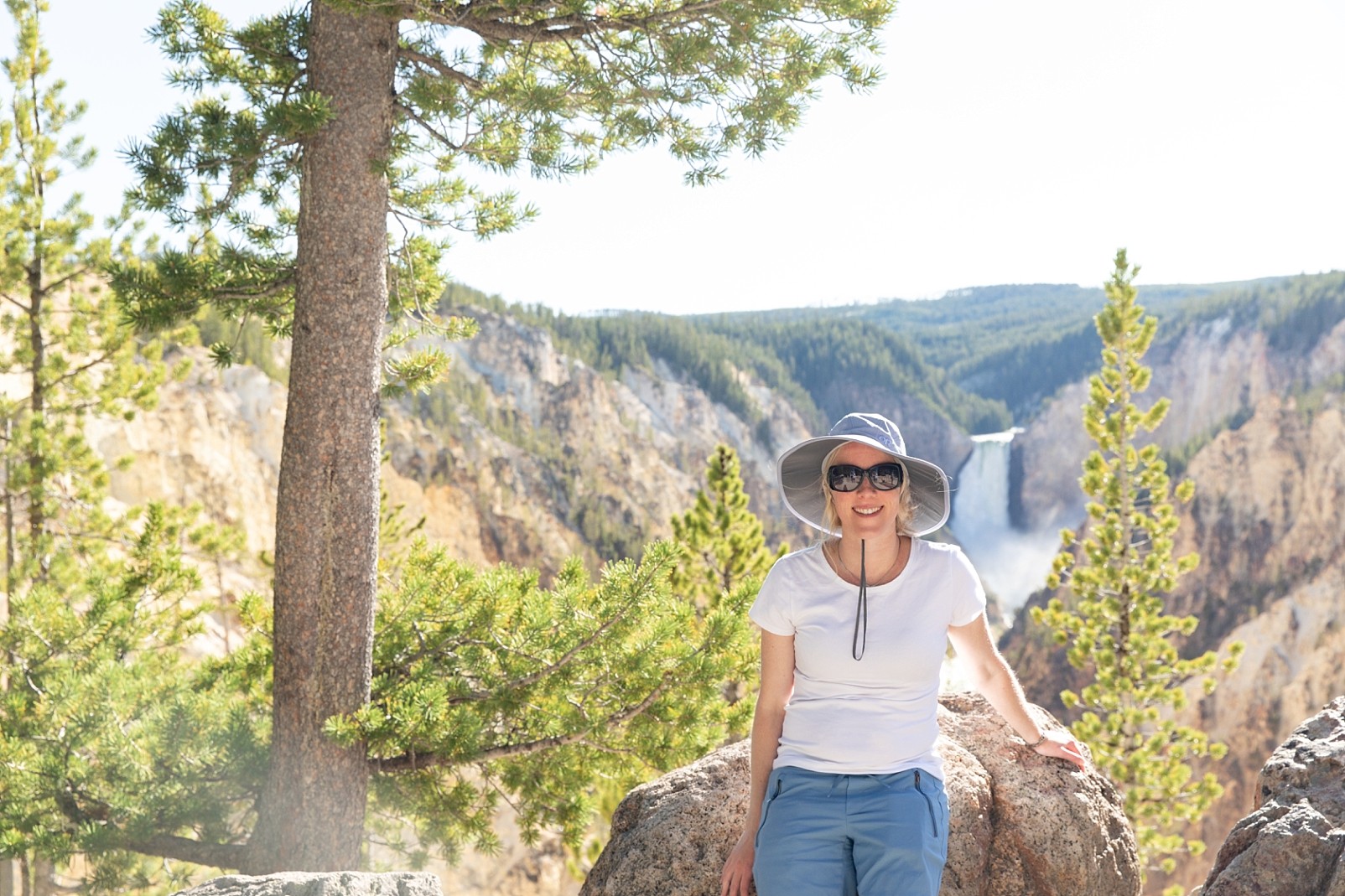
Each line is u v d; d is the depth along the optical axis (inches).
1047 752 148.8
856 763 109.8
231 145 260.4
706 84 273.4
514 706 308.0
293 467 276.1
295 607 275.4
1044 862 141.3
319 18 270.5
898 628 110.5
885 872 107.3
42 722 288.5
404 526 601.0
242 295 297.3
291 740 275.7
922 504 115.6
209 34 280.7
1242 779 2197.3
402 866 361.4
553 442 3474.4
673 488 3631.9
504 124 282.8
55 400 543.2
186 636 392.8
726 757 157.5
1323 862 111.3
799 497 119.6
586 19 269.1
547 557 2913.4
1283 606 2507.4
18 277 518.9
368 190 274.4
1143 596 714.2
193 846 281.4
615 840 152.4
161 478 1579.7
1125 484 722.8
